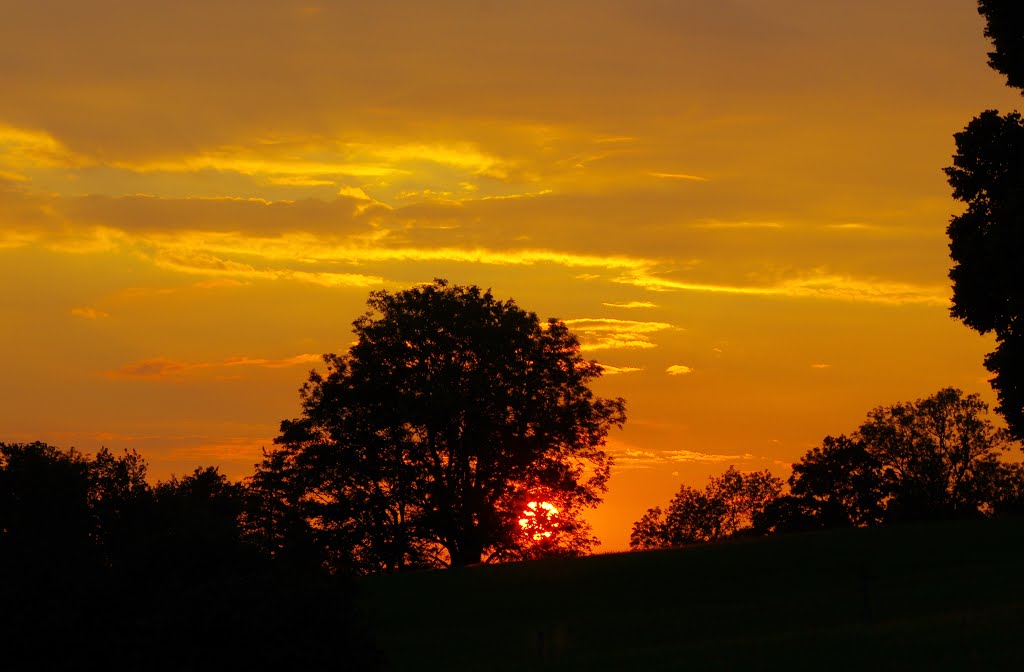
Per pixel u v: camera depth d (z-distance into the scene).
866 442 143.62
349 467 82.19
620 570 63.19
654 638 47.16
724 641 41.75
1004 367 59.22
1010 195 60.28
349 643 35.94
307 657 34.69
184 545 39.03
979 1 65.88
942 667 30.25
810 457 146.88
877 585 54.88
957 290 61.34
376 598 59.91
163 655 34.84
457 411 81.00
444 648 49.03
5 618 36.97
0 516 44.19
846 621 46.56
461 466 84.50
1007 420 61.06
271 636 34.69
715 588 57.59
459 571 66.62
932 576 55.78
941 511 136.62
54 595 37.78
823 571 59.19
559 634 49.72
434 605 57.94
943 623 38.19
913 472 140.88
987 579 53.34
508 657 46.00
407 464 83.19
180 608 35.25
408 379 84.81
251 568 39.03
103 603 37.66
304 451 84.00
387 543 80.75
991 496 136.62
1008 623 36.19
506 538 82.44
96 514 45.84
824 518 143.12
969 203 64.88
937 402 139.12
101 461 48.22
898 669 30.59
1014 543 62.72
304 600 35.66
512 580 62.47
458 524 81.06
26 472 45.34
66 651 36.81
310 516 80.88
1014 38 64.19
